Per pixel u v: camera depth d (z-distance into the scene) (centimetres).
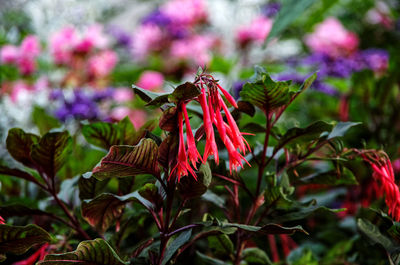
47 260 70
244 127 83
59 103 144
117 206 79
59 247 82
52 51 189
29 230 72
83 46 187
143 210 84
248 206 110
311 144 86
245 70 233
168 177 74
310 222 116
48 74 195
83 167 101
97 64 189
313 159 85
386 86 119
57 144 79
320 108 158
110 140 84
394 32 246
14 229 71
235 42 249
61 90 144
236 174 82
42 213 80
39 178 85
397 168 109
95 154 101
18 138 80
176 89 68
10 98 171
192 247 92
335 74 188
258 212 95
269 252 108
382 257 89
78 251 70
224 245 83
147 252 78
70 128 133
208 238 83
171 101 70
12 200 91
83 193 82
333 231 104
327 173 87
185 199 76
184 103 70
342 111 130
